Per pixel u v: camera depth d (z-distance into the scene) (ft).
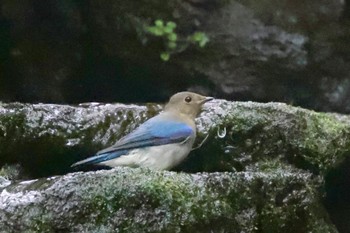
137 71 54.90
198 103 35.12
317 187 36.76
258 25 53.06
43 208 27.45
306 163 36.94
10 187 28.60
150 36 53.06
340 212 47.16
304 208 31.91
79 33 54.80
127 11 53.06
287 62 53.01
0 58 54.19
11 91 54.34
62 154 35.47
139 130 32.22
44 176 35.76
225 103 36.96
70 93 55.77
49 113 35.35
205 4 53.06
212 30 53.16
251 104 37.17
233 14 53.16
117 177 27.91
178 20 53.11
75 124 35.55
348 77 53.62
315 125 37.47
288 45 52.90
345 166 43.75
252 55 53.01
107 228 27.27
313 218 32.22
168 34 51.67
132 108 36.58
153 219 27.55
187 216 27.96
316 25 53.06
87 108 36.11
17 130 34.60
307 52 53.11
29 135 34.73
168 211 27.73
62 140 35.22
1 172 34.53
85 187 27.66
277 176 31.48
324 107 53.83
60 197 27.53
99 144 35.65
